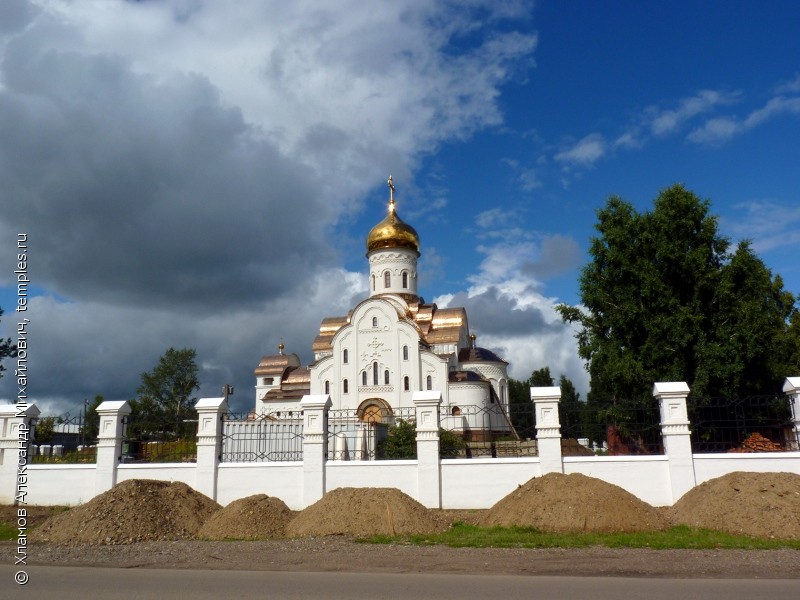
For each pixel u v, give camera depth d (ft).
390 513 47.11
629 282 96.53
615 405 62.64
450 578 29.94
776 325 92.79
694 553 36.04
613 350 92.89
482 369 203.62
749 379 87.40
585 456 56.85
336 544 40.88
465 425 97.81
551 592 26.63
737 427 64.44
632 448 71.51
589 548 37.91
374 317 190.19
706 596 25.73
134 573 32.19
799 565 32.50
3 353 93.61
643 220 96.63
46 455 73.56
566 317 103.19
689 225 92.73
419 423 58.85
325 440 59.88
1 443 64.34
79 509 48.39
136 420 68.13
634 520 44.62
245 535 46.68
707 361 83.46
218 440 61.16
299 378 218.18
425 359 184.85
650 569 31.81
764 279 92.22
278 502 52.60
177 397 239.50
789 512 42.75
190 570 32.91
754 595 25.90
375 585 28.32
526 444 66.44
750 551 36.63
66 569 33.63
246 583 29.07
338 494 50.93
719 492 46.93
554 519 45.01
